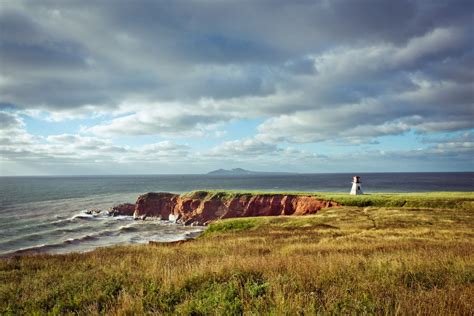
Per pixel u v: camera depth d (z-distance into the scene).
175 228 73.19
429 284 8.58
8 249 48.59
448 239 25.30
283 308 5.95
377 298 6.67
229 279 8.85
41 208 97.62
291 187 199.88
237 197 80.69
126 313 6.78
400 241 23.34
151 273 10.68
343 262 11.38
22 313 7.80
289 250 18.75
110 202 117.31
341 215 49.06
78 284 10.17
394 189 174.75
